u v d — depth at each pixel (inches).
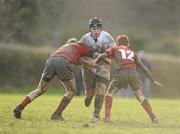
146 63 3602.4
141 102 1550.2
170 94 4990.2
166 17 7598.4
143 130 1355.8
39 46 5177.2
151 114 1553.9
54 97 2851.9
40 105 2129.7
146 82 3535.9
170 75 5007.4
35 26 4945.9
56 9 5349.4
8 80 4254.4
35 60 4352.9
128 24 7460.6
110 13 7263.8
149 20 7613.2
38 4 4815.5
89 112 1834.4
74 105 2123.5
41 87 1561.3
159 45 6953.7
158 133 1305.4
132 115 1809.8
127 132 1300.4
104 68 1595.7
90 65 1555.1
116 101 2628.0
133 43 6063.0
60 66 1535.4
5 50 4284.0
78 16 6230.3
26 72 4325.8
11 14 4382.4
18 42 4916.3
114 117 1717.5
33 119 1566.2
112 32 6870.1
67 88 1566.2
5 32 4439.0
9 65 4281.5
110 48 1540.4
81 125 1429.6
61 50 1558.8
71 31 5625.0
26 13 4616.1
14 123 1451.8
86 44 1600.6
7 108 1911.9
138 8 7721.5
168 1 7583.7
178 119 1713.8
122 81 1525.6
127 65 1526.8
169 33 7544.3
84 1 6584.6
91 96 1648.6
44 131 1288.1
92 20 1614.2
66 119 1594.5
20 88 4183.1
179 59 5108.3
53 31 5378.9
